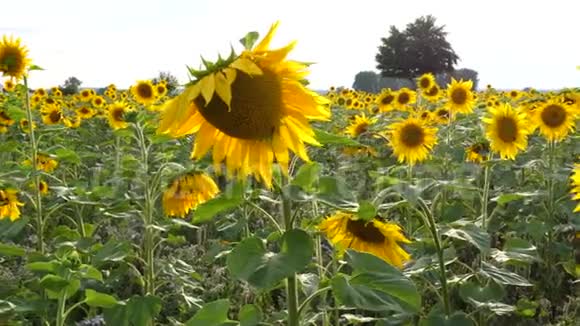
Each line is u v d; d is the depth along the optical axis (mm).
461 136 12453
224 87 2832
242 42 3102
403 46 84500
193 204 5812
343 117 18641
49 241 8156
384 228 4121
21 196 8242
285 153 3289
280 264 2961
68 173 11531
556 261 7574
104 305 4652
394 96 17266
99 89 29641
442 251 4578
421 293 5945
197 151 3396
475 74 52594
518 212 8094
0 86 18828
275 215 8477
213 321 3477
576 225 7199
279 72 3145
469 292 4871
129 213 6828
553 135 8461
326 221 4203
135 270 6004
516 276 4664
